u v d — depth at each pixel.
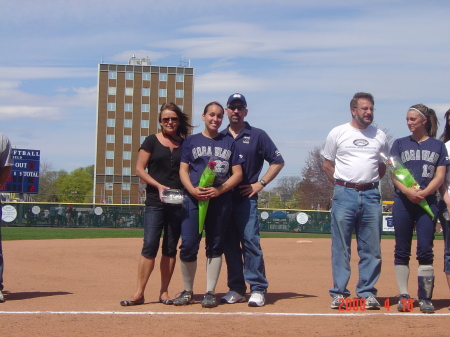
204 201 5.44
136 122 67.75
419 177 5.57
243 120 5.98
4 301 5.94
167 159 5.74
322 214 30.59
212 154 5.52
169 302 5.75
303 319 4.94
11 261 10.74
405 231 5.59
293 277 8.91
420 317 5.07
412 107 5.68
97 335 4.30
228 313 5.19
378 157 5.66
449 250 5.64
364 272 5.66
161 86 68.31
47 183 79.25
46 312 5.17
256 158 5.90
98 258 11.70
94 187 67.00
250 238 5.73
